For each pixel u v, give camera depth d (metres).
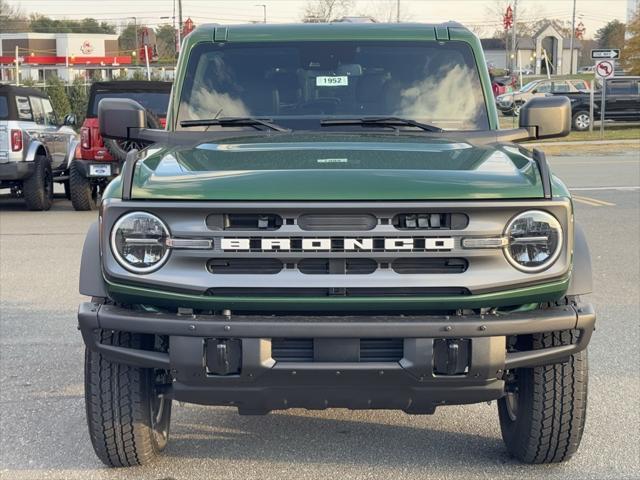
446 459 4.84
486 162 4.39
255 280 3.88
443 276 3.89
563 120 5.25
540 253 3.96
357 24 5.77
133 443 4.50
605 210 14.24
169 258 3.93
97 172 15.11
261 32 5.73
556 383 4.34
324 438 5.19
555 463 4.71
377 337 3.85
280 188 3.93
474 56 5.61
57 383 6.17
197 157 4.53
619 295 8.65
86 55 84.50
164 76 51.31
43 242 12.13
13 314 8.12
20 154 15.41
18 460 4.84
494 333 3.89
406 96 5.51
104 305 4.11
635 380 6.12
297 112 5.49
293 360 3.92
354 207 3.86
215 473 4.66
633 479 4.53
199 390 3.99
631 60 51.88
